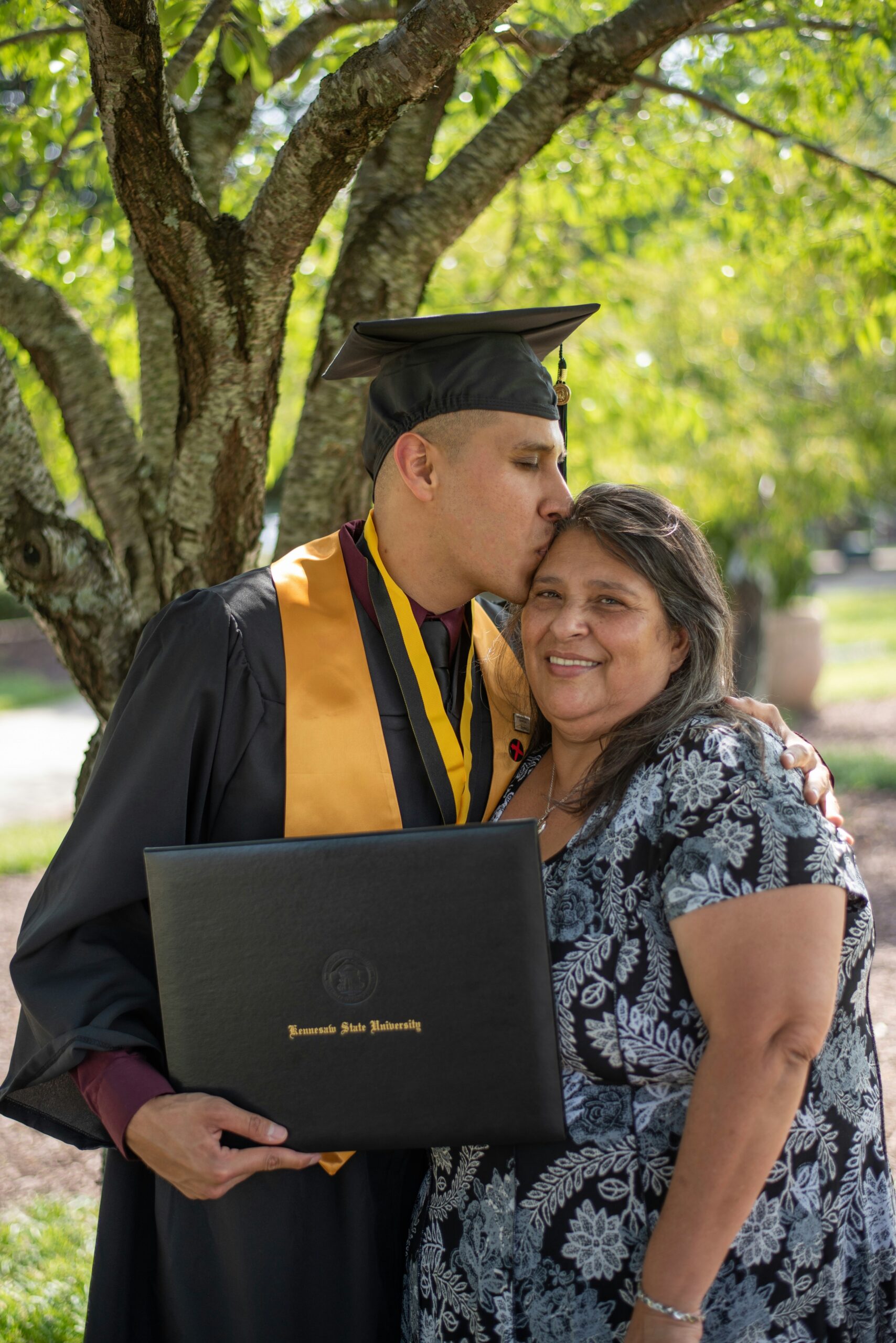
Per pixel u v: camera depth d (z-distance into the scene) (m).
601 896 1.49
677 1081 1.47
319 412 2.76
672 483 6.95
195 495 2.51
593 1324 1.47
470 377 1.72
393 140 2.72
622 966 1.46
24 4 3.19
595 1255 1.47
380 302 2.67
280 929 1.45
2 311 2.89
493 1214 1.52
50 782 10.03
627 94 4.39
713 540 9.84
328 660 1.76
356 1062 1.43
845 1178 1.51
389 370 1.80
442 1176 1.63
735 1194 1.32
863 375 8.21
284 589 1.81
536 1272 1.49
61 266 4.18
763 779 1.41
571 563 1.62
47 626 2.63
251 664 1.73
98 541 2.64
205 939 1.47
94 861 1.68
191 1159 1.44
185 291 2.26
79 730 12.95
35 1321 2.63
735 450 7.30
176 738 1.69
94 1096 1.57
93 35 1.92
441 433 1.73
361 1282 1.71
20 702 15.16
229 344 2.33
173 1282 1.70
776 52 4.00
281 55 2.99
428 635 1.83
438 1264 1.59
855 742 10.27
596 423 5.54
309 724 1.73
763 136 4.29
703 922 1.36
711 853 1.38
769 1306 1.44
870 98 4.32
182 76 2.68
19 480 2.54
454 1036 1.42
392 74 2.00
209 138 2.82
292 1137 1.45
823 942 1.34
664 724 1.53
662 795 1.46
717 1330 1.41
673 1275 1.33
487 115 3.38
